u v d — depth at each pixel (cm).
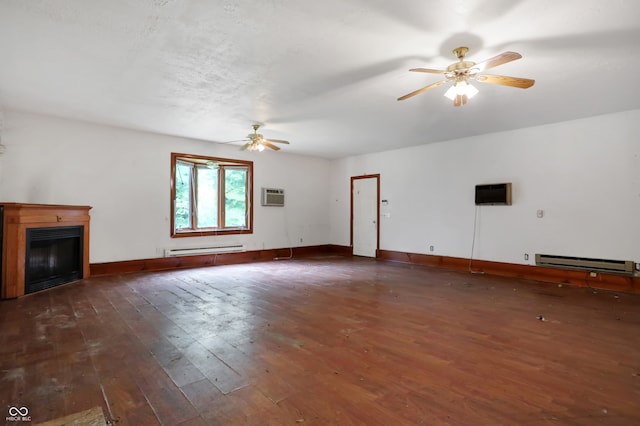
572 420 182
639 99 429
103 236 576
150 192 627
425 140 675
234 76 362
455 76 308
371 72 351
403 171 754
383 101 440
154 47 301
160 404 195
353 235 866
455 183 662
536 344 286
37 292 452
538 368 242
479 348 277
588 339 297
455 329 321
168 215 649
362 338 298
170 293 457
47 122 521
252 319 349
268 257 800
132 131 606
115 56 319
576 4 234
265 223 797
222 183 748
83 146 554
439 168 688
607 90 398
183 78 368
